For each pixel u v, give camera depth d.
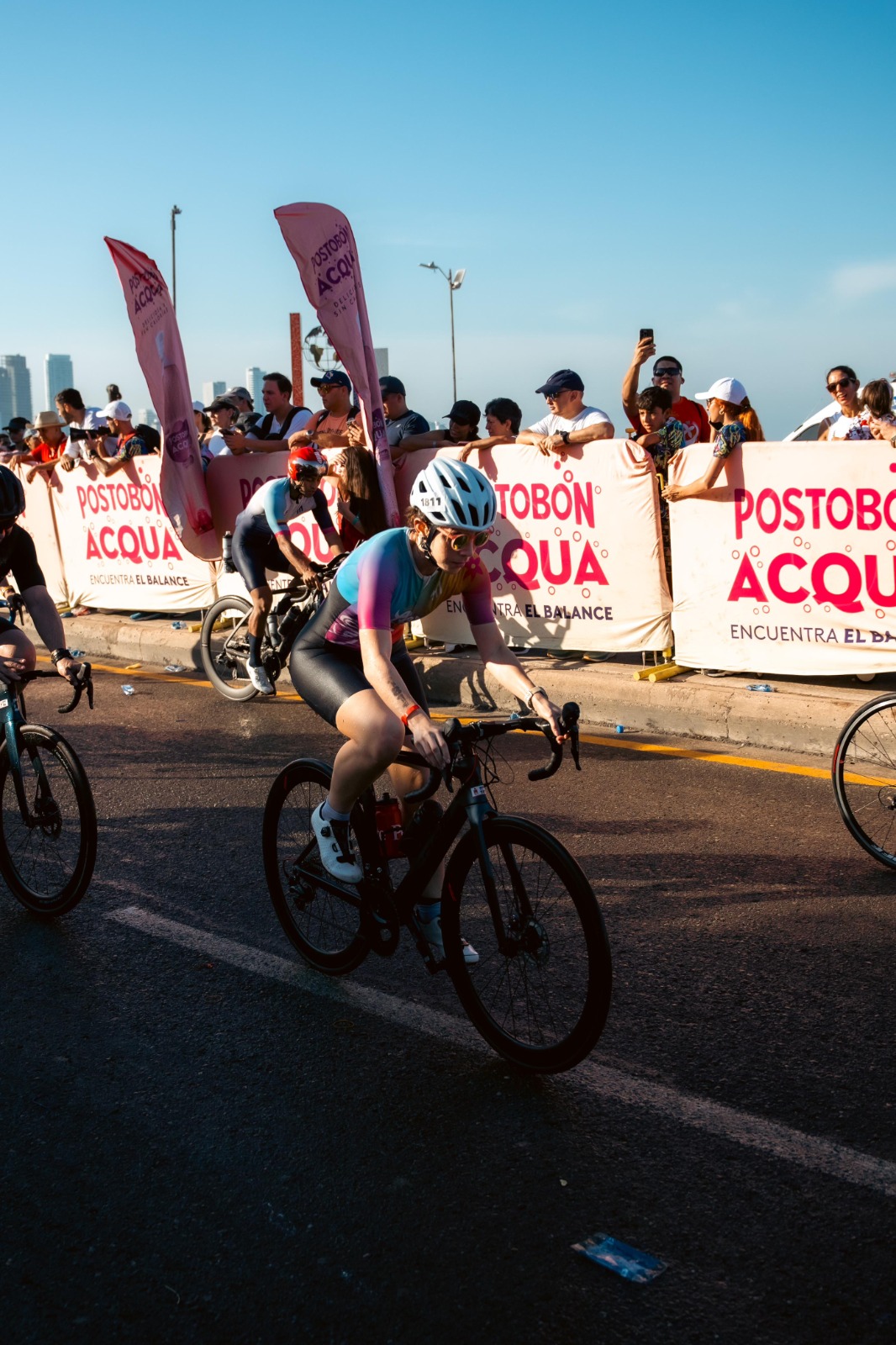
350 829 3.47
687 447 6.73
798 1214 2.57
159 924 4.27
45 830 4.30
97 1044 3.44
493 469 7.59
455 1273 2.44
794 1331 2.25
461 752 3.13
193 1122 3.02
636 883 4.46
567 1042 3.06
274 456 8.68
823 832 4.93
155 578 10.02
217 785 5.93
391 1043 3.39
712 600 6.80
